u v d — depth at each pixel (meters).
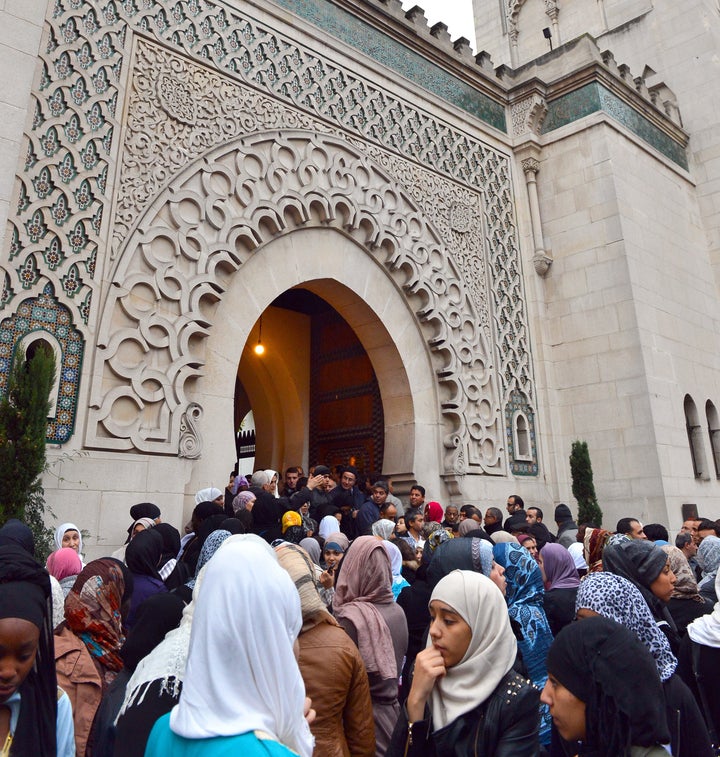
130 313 6.83
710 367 13.40
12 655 1.79
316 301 12.79
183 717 1.28
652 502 10.64
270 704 1.33
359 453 11.49
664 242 13.12
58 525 5.90
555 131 12.98
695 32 15.95
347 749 2.21
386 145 10.28
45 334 6.20
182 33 8.03
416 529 6.45
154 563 3.82
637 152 13.20
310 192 8.93
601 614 2.36
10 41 6.23
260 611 1.37
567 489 11.53
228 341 7.87
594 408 11.60
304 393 13.02
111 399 6.51
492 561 2.84
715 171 14.98
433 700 2.04
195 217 7.68
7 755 1.77
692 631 2.94
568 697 1.71
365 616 2.90
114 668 2.72
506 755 1.86
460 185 11.52
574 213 12.45
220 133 8.12
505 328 11.64
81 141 6.82
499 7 20.89
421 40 11.27
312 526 6.57
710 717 2.81
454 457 9.98
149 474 6.65
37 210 6.38
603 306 11.80
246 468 16.81
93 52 7.11
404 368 9.97
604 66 12.70
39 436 5.12
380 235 9.78
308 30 9.52
